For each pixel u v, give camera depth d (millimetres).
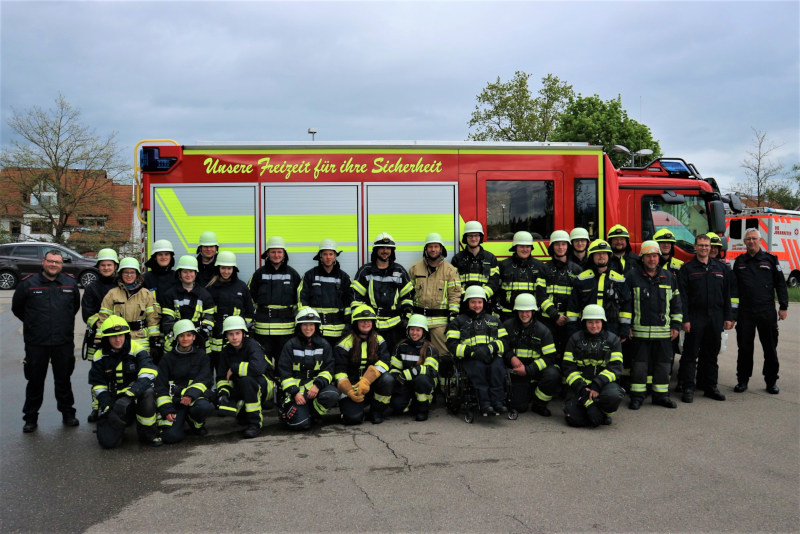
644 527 3307
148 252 6391
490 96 29594
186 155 6434
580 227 6883
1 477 4168
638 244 7730
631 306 6039
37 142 30281
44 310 5336
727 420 5594
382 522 3379
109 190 32281
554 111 29703
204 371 5277
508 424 5516
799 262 20562
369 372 5430
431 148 6688
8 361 8688
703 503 3635
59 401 5512
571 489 3861
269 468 4316
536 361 5770
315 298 6000
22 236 32781
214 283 5922
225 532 3275
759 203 29797
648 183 7785
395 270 6109
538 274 6398
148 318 5637
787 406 6156
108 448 4820
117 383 4984
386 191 6613
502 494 3781
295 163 6527
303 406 5309
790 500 3684
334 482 4016
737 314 6730
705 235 6465
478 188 6738
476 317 5652
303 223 6523
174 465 4406
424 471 4219
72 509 3605
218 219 6461
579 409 5363
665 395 6148
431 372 5590
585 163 6961
